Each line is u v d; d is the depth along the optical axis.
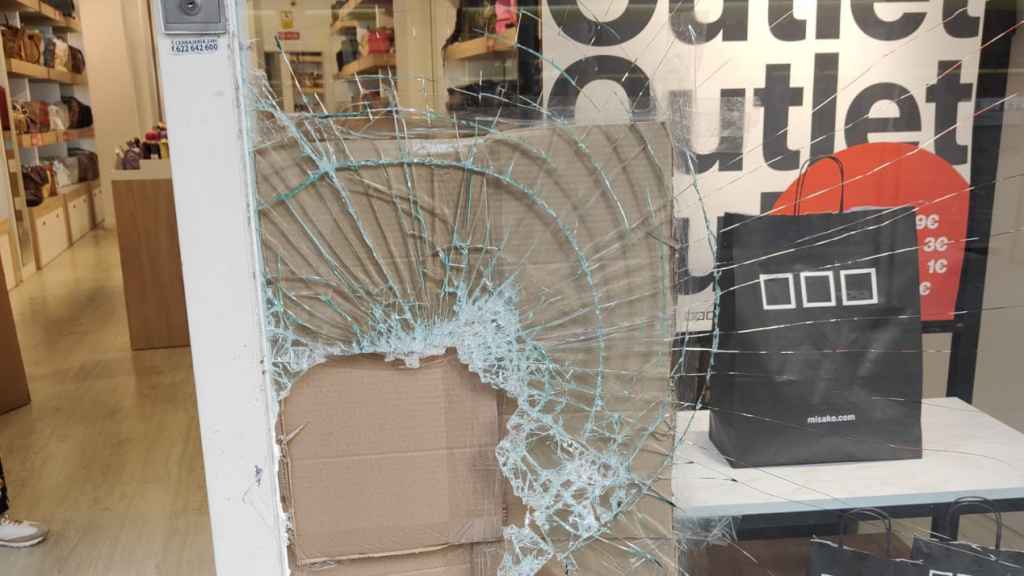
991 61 0.91
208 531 1.83
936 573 0.84
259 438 0.72
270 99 0.68
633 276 0.74
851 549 0.86
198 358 0.70
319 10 0.69
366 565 0.78
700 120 0.86
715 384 0.84
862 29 0.87
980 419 0.95
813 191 0.90
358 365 0.73
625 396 0.77
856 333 0.85
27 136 4.93
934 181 0.92
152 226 3.20
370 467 0.75
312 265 0.70
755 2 0.84
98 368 3.06
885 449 0.88
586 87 0.77
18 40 4.98
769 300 0.84
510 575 0.80
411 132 0.70
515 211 0.71
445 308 0.72
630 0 0.76
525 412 0.76
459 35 0.72
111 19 6.66
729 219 0.82
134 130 6.89
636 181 0.72
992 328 0.96
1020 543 0.89
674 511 0.83
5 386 2.59
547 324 0.74
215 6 0.63
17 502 1.99
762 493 0.85
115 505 1.97
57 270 4.96
